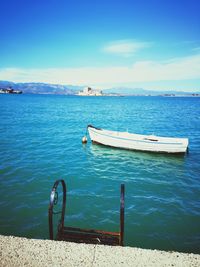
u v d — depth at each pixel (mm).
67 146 22141
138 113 64062
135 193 11680
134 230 8352
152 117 53188
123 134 22906
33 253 3285
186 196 11422
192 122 43750
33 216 9047
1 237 3623
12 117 45219
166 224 8805
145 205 10336
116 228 8453
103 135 22156
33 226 8375
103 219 9055
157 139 21484
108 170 15391
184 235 8125
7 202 10125
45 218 8922
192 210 9953
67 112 61875
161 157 19219
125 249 3418
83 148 21562
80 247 3432
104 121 44031
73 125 36750
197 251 7285
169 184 13039
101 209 9859
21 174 13695
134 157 19062
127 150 21234
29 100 121875
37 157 17703
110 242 4352
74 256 3250
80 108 79875
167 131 33312
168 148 19750
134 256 3273
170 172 15289
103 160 17859
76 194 11289
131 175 14500
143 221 8969
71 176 13891
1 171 14062
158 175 14625
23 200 10367
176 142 19359
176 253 3354
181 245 7574
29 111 60281
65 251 3342
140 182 13266
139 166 16547
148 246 7500
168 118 51062
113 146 21938
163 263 3156
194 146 23625
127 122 43188
